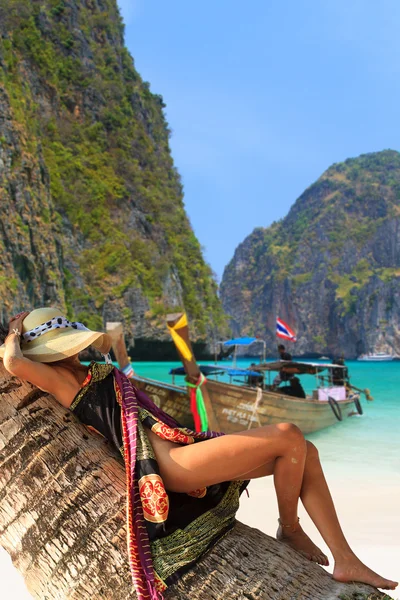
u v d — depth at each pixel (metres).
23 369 2.34
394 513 6.32
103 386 2.48
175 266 76.25
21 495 2.17
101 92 82.56
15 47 73.94
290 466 2.48
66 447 2.29
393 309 148.62
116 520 2.19
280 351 15.88
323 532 2.60
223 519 2.43
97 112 81.00
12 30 74.38
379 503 6.77
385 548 5.07
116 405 2.44
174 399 10.75
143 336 65.31
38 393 2.40
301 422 12.73
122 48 94.62
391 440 12.19
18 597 4.00
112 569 2.10
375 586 2.48
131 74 93.62
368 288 158.75
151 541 2.17
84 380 2.47
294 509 2.64
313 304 180.25
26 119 58.59
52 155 71.12
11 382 2.37
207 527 2.34
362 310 155.62
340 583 2.47
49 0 81.44
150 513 2.19
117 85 85.31
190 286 77.94
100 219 70.31
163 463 2.32
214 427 10.61
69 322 2.71
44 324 2.59
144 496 2.21
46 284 55.12
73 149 74.75
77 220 68.06
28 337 2.55
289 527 2.73
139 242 71.62
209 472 2.33
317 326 177.12
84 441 2.37
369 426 14.52
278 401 11.79
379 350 146.12
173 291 72.38
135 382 10.23
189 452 2.34
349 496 7.14
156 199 81.44
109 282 65.75
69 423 2.39
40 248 54.72
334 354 165.62
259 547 2.44
